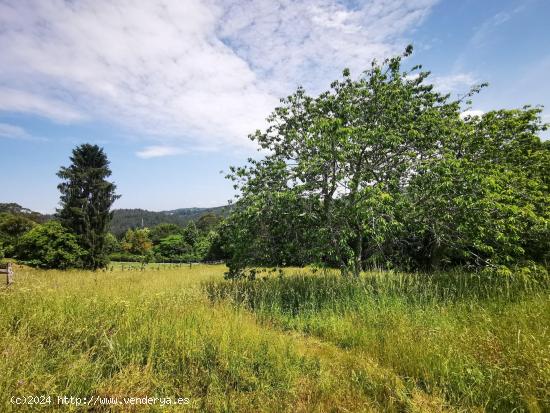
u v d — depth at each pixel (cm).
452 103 1102
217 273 1747
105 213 2653
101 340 443
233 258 975
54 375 343
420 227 906
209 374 395
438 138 965
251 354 438
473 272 871
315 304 745
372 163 996
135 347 442
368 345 495
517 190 886
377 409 336
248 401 348
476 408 323
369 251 1055
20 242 2414
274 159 1059
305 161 898
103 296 666
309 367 427
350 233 830
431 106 1053
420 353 425
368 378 389
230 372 403
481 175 780
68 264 2355
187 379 384
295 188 859
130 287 915
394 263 1007
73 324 482
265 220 928
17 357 363
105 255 2656
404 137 947
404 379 396
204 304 687
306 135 973
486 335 432
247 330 521
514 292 705
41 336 436
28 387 315
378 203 760
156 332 468
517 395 328
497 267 775
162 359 417
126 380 356
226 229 1017
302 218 936
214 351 441
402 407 344
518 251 849
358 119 1002
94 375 364
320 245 870
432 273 1012
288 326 666
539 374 333
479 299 671
